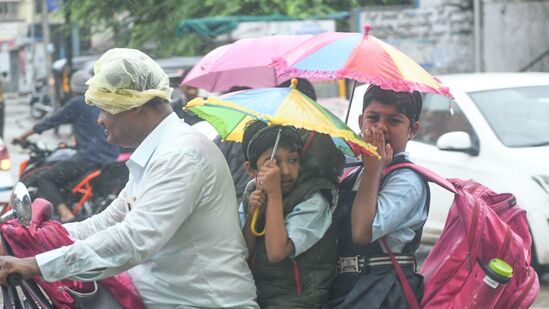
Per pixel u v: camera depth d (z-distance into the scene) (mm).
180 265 7391
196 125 13414
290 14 37375
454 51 37438
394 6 40062
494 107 18312
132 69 7371
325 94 30781
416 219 7660
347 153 8062
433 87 7633
